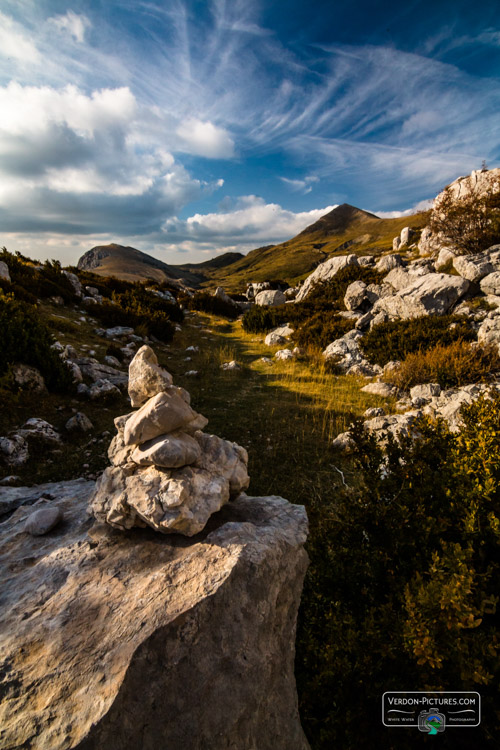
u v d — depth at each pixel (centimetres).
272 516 314
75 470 599
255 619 222
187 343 1797
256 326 2166
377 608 251
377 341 1353
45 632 204
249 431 805
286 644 249
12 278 1595
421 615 209
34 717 160
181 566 239
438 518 277
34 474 578
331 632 250
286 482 605
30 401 771
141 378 291
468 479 290
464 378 1018
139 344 1516
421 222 2298
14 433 638
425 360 1117
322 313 1964
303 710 245
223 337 2105
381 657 225
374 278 2245
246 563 236
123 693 167
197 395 1039
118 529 290
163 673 181
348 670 225
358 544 304
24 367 813
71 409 802
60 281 1900
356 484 571
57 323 1362
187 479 271
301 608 304
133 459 282
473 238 1952
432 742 212
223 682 193
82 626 204
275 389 1133
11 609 226
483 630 240
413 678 224
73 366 941
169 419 272
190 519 255
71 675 177
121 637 192
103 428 754
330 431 800
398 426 713
